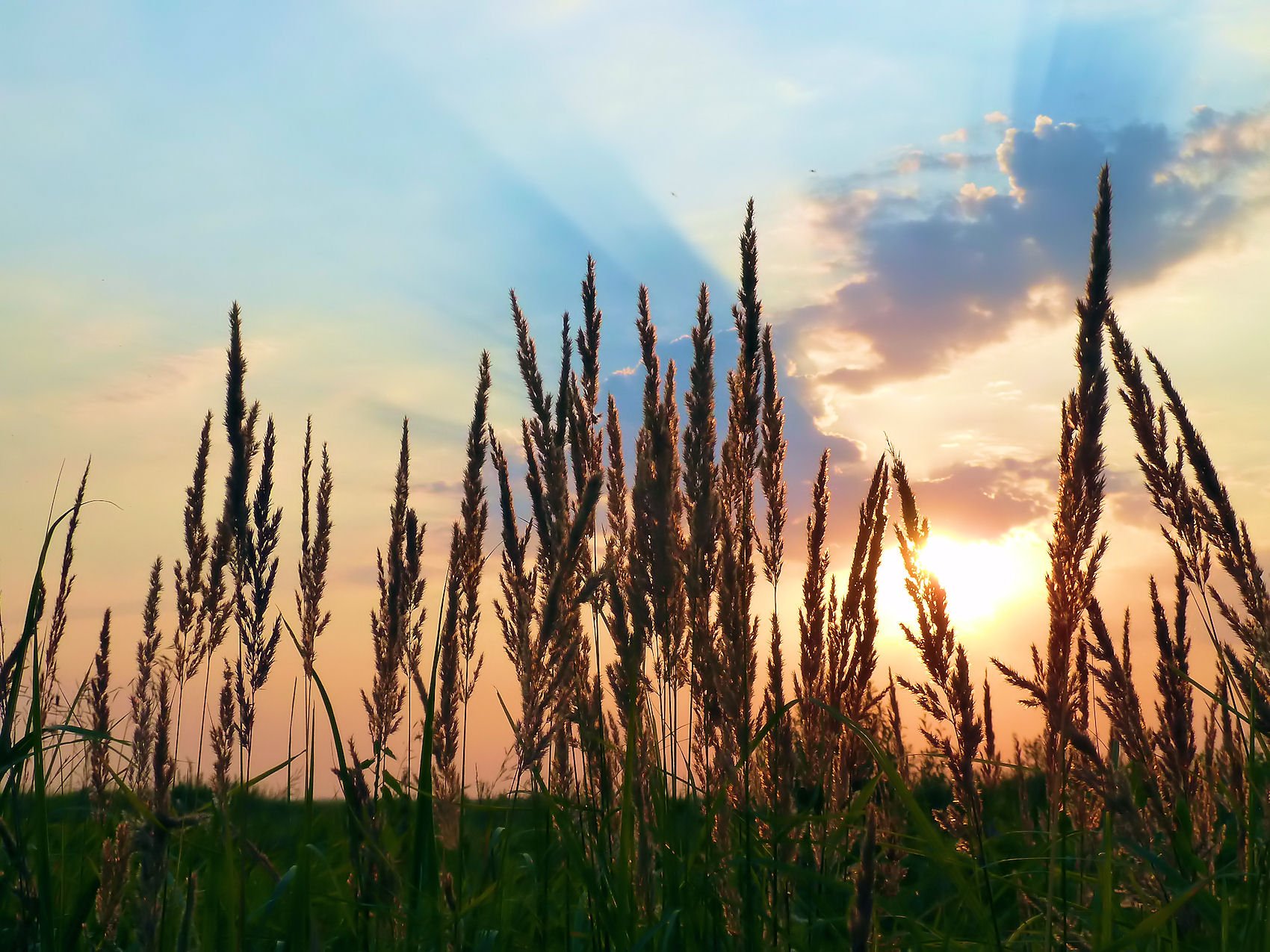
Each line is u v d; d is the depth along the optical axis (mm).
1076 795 2359
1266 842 1904
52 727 1762
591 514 2213
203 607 4867
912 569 1969
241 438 4273
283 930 2201
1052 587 1867
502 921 2150
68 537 3615
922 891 2729
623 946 1916
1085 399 1799
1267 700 2090
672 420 2945
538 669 2184
